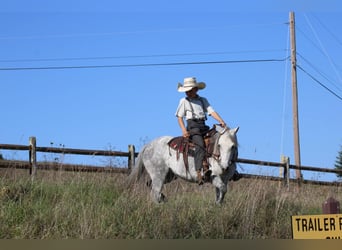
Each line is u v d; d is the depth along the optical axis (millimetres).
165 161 14133
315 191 18438
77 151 16188
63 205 11359
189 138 13617
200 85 13781
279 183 16672
